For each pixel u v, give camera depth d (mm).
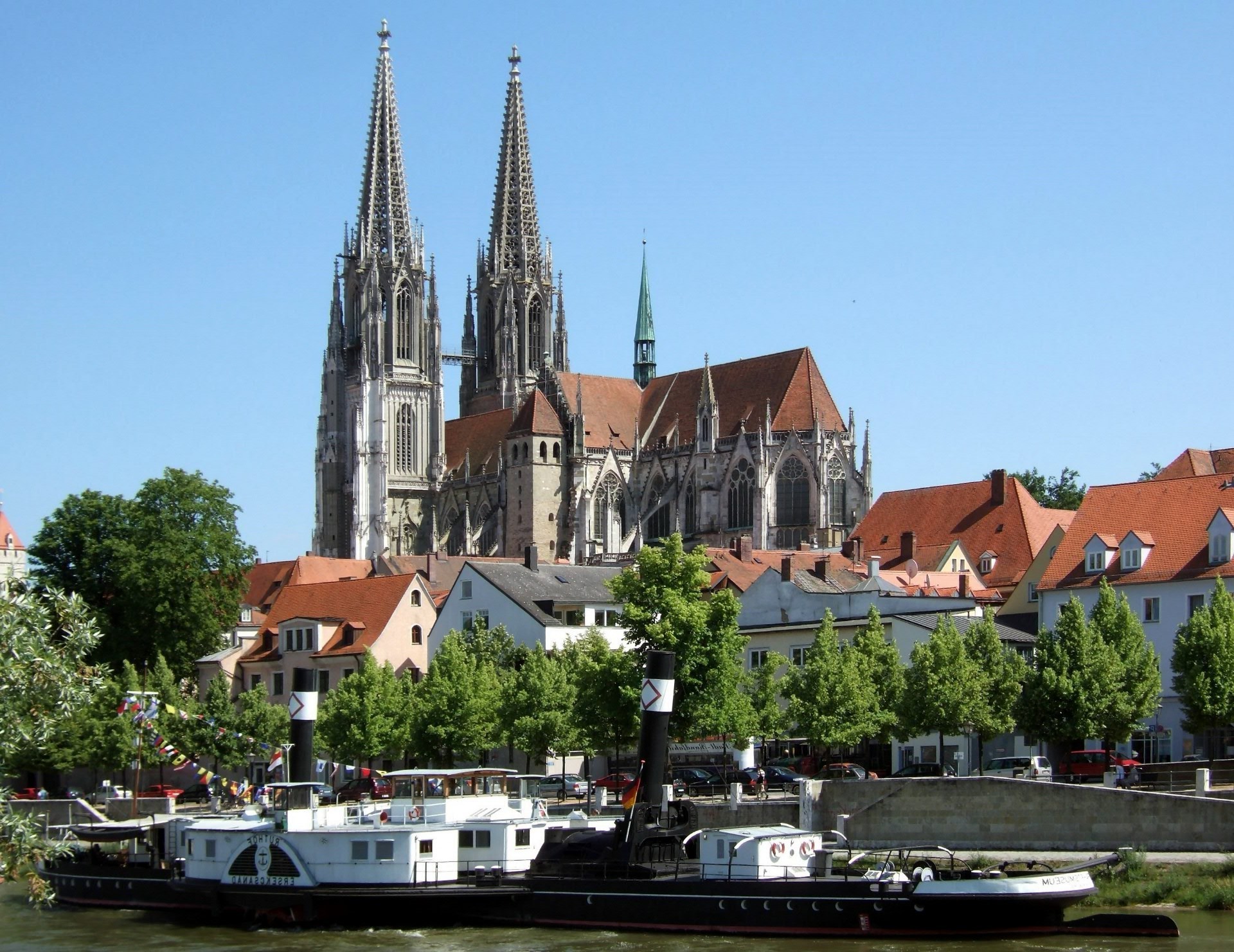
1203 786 96188
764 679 127438
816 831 100500
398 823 99500
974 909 83250
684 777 124750
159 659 152625
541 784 131250
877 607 142875
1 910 104062
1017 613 147250
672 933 88312
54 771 155250
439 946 86812
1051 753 123625
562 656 143750
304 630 169375
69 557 180375
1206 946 79688
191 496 180750
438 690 137000
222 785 141125
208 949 88125
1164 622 127375
